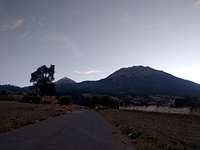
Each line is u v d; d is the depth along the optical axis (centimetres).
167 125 2941
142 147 1428
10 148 1270
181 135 1988
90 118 4522
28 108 6438
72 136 1891
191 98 7412
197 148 1414
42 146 1365
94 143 1587
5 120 2697
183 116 4959
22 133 1930
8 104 8212
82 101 19162
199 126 2888
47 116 4278
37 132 2039
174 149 1377
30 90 14038
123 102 15975
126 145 1565
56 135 1895
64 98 13738
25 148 1283
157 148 1398
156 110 8175
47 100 12644
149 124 3066
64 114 5794
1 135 1770
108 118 4681
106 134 2147
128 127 2647
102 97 16100
